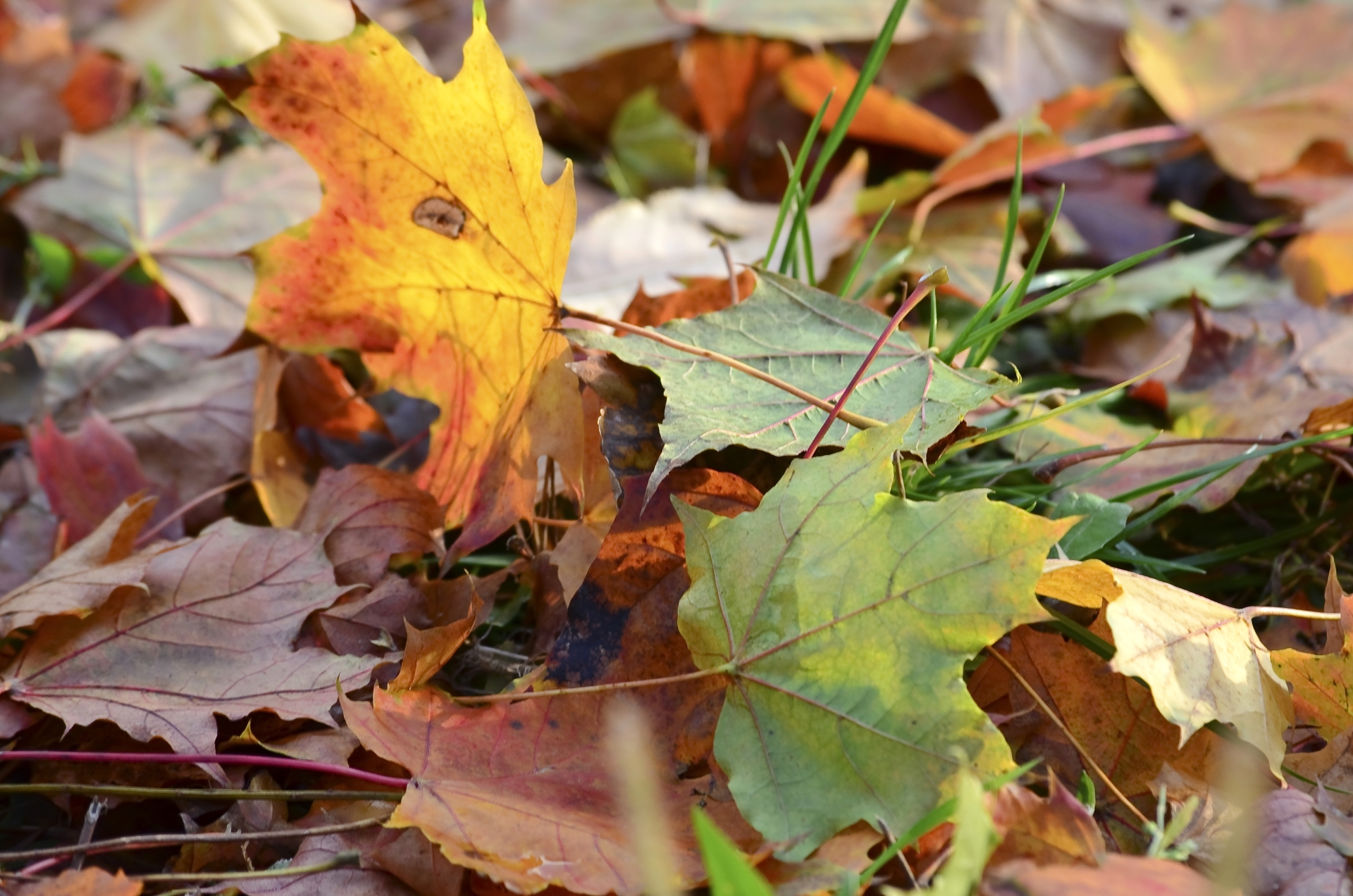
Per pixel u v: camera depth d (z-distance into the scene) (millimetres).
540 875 833
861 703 852
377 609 927
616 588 895
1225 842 854
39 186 1146
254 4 1413
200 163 1165
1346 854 840
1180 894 818
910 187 1163
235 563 928
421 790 854
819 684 858
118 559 937
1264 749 856
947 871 805
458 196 922
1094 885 820
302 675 900
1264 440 942
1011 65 1432
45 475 987
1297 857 840
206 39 1376
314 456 1036
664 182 1393
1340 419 964
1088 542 912
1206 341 1032
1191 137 1334
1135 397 1043
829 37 1357
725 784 869
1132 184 1303
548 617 928
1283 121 1303
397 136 917
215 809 895
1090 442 1002
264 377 1021
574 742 878
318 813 880
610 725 881
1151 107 1448
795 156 1423
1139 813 860
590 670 890
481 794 857
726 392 902
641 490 900
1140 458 985
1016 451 986
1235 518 996
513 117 897
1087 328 1097
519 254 922
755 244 1135
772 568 871
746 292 1023
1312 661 876
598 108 1466
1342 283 1142
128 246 1127
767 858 842
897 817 840
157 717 888
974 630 847
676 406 891
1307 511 995
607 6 1466
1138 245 1202
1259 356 1021
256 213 1146
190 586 922
